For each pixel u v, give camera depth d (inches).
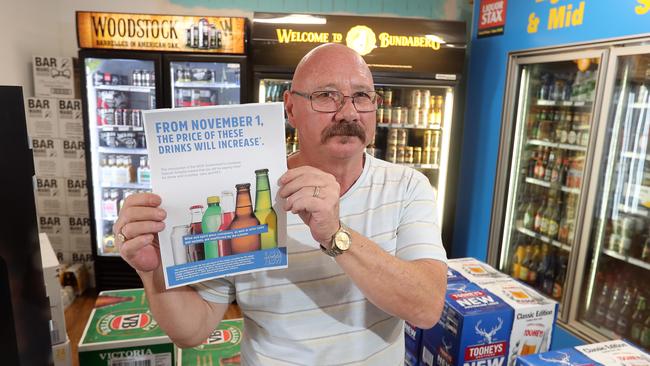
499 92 126.8
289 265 41.3
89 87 132.0
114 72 141.5
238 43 125.3
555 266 120.6
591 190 98.0
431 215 43.6
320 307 41.2
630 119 94.2
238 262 35.6
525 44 116.0
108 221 146.9
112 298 66.8
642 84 92.4
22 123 26.5
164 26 123.0
